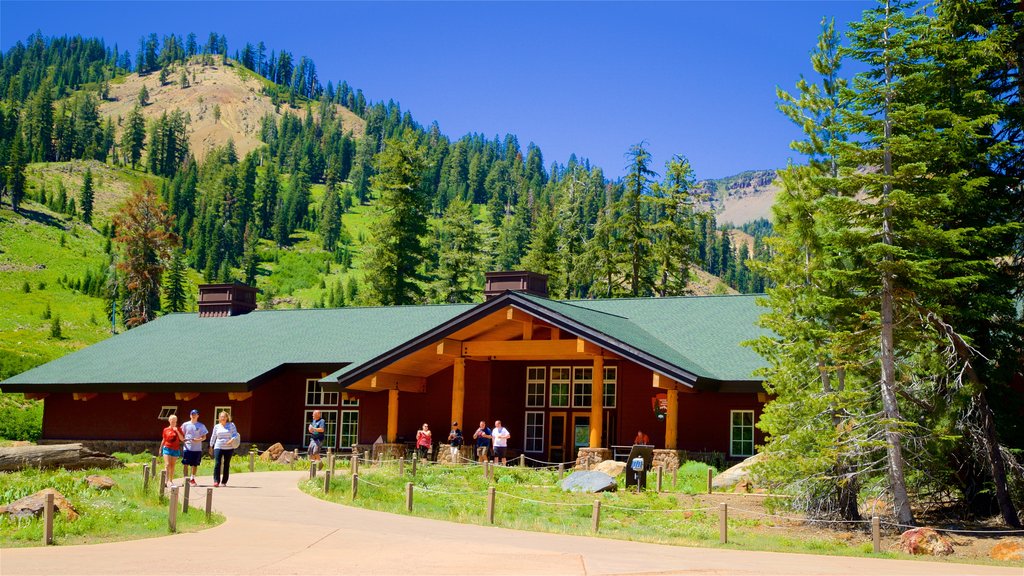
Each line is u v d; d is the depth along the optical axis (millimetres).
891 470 20125
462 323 31609
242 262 186750
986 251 21516
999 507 21719
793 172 22234
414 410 36000
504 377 34781
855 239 20516
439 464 30500
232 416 36750
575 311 31750
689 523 19922
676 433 29391
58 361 40625
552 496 23203
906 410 21828
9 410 46688
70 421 39438
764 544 17922
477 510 20391
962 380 21297
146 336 43094
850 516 20891
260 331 41562
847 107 21781
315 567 12688
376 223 66375
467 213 81500
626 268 64688
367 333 39156
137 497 18547
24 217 166125
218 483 22859
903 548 18141
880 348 21109
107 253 162250
